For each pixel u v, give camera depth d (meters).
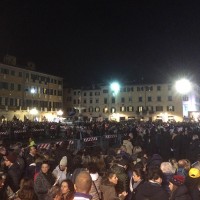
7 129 34.41
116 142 29.19
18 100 70.50
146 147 19.80
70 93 97.38
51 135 38.12
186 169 8.41
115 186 7.59
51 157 10.82
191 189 6.62
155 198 6.33
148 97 87.50
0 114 64.00
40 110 78.31
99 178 7.67
